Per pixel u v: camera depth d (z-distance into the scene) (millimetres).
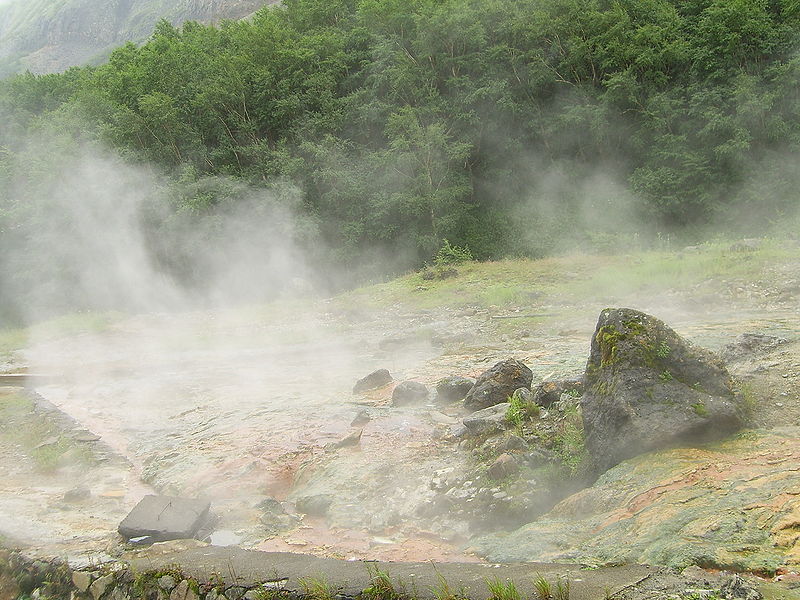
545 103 31266
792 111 26172
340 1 36094
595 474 6062
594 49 29875
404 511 6383
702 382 6074
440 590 4355
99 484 8328
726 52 27109
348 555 5582
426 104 30703
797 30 26844
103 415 11555
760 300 14508
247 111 32812
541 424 7309
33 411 12219
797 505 4477
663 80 28562
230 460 8281
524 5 30672
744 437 5797
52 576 5910
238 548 5844
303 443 8539
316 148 30328
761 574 3963
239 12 84938
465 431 7684
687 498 4910
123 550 6035
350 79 32812
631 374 6047
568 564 4594
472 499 6160
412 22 31703
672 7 30266
